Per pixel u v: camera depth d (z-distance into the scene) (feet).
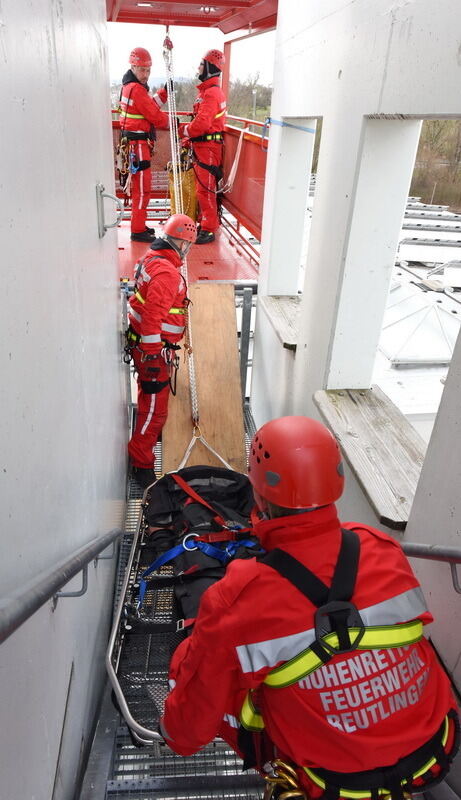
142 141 17.81
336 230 8.90
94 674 7.49
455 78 5.20
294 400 12.15
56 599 4.52
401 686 3.32
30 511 3.34
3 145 2.76
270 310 13.97
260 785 6.33
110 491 8.95
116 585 11.27
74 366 5.12
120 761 6.96
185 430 15.08
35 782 3.66
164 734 4.28
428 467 5.92
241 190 18.81
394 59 6.57
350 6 8.02
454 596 5.38
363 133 7.69
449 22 5.29
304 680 3.25
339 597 3.27
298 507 3.44
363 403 9.32
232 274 17.76
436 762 3.41
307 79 10.34
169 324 12.75
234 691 4.12
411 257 15.90
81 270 5.70
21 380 3.14
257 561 3.50
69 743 5.33
